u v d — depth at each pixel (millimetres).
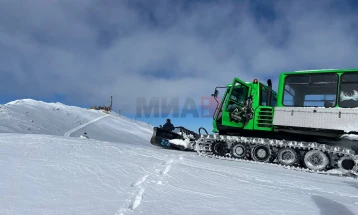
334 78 7453
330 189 5082
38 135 9961
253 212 3408
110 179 4570
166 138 11609
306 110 7652
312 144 7555
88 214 3016
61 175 4594
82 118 31312
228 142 9031
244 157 8617
